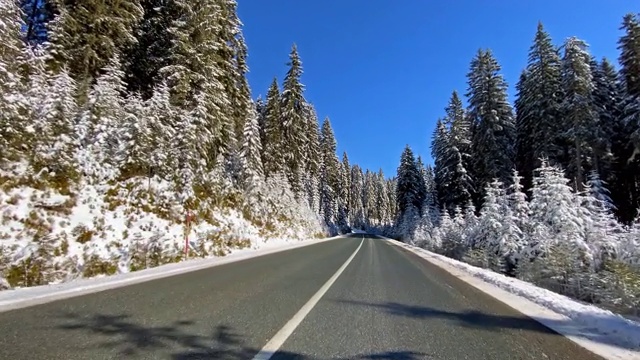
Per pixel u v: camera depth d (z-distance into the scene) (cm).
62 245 1080
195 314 520
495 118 3556
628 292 830
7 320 448
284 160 4491
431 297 731
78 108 1697
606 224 1446
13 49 1471
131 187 1608
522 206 1898
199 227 1795
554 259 1223
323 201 6881
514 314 590
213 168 2381
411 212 6047
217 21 2431
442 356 380
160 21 2542
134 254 1210
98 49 2012
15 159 1223
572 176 2955
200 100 2098
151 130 1833
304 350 386
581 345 424
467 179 3988
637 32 2669
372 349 397
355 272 1113
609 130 2975
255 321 496
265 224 2942
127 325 450
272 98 4478
